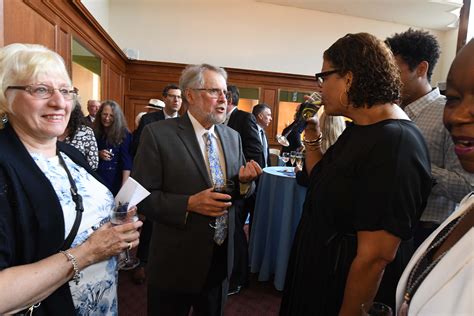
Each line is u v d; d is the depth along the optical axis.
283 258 2.27
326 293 0.89
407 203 0.74
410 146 0.76
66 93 0.83
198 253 1.25
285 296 1.08
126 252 1.05
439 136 1.30
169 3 6.43
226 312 2.11
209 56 6.68
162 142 1.26
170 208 1.19
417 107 1.40
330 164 0.92
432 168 1.22
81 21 3.44
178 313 1.35
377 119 0.86
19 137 0.81
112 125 2.70
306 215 1.00
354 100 0.86
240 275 1.47
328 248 0.89
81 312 0.84
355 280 0.78
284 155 3.53
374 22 7.27
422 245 0.56
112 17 6.27
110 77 5.04
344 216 0.86
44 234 0.73
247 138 2.47
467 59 0.40
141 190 0.97
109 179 2.69
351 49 0.86
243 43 6.79
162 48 6.49
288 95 6.79
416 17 6.95
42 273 0.67
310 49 7.05
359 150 0.82
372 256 0.75
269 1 6.68
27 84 0.76
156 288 1.29
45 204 0.74
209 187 1.28
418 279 0.49
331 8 6.80
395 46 1.39
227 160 1.39
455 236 0.49
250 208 2.76
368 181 0.77
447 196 1.20
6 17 1.89
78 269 0.73
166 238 1.28
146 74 6.18
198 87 1.29
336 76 0.89
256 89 6.65
